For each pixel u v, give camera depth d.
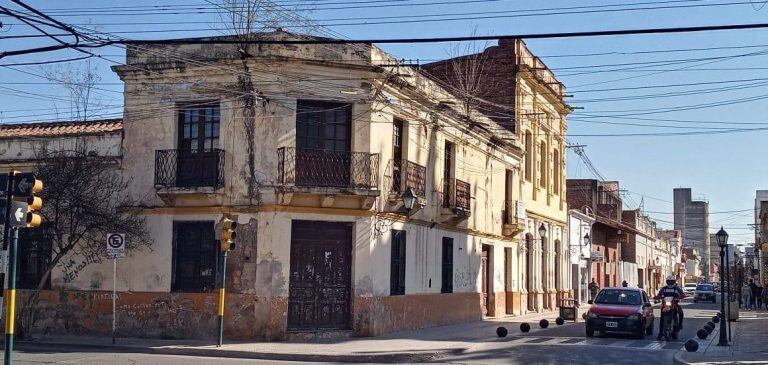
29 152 24.03
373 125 22.66
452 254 28.55
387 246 23.34
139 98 22.98
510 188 35.44
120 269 22.61
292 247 21.64
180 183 22.05
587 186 57.75
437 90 27.31
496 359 18.56
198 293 21.75
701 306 55.97
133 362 16.41
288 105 21.61
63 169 21.34
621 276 64.50
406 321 24.64
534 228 38.94
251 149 21.59
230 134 21.83
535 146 39.28
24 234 23.66
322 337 21.56
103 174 22.98
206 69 21.97
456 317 28.70
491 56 36.53
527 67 36.34
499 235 33.62
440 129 27.42
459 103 29.09
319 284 21.89
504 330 24.23
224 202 21.70
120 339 21.50
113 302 20.50
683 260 120.06
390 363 18.16
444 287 28.00
